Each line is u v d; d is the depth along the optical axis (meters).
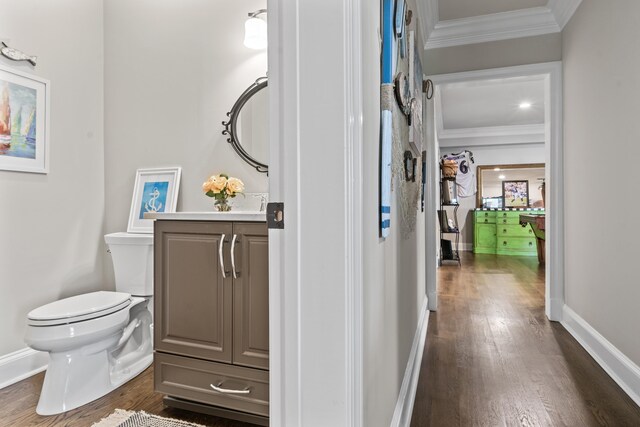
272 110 0.81
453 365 2.17
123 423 1.58
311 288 0.78
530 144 7.39
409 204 1.87
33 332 1.64
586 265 2.42
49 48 2.23
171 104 2.43
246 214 1.50
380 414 1.13
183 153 2.39
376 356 1.06
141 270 2.16
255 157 2.20
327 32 0.76
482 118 6.15
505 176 7.54
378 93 1.14
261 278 1.49
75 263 2.38
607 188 2.08
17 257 2.06
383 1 1.21
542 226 5.37
